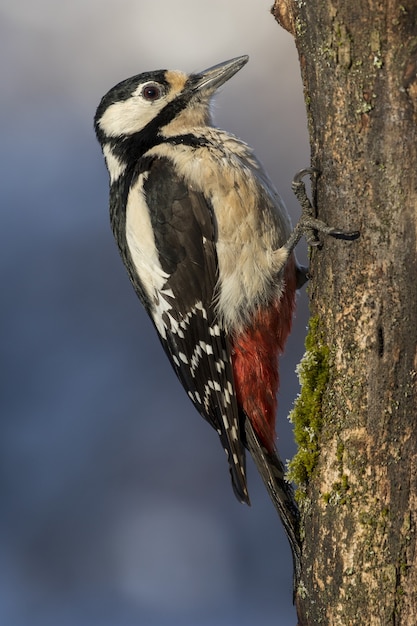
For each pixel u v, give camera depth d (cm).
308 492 796
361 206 757
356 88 747
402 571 743
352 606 759
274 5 813
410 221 743
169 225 961
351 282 766
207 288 960
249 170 952
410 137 736
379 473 753
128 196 1005
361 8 733
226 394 966
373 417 755
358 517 759
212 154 958
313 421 788
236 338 958
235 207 937
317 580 783
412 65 729
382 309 753
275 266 938
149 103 1029
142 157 1001
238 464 966
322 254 793
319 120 779
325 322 789
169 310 992
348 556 761
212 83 1034
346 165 763
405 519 744
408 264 745
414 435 744
